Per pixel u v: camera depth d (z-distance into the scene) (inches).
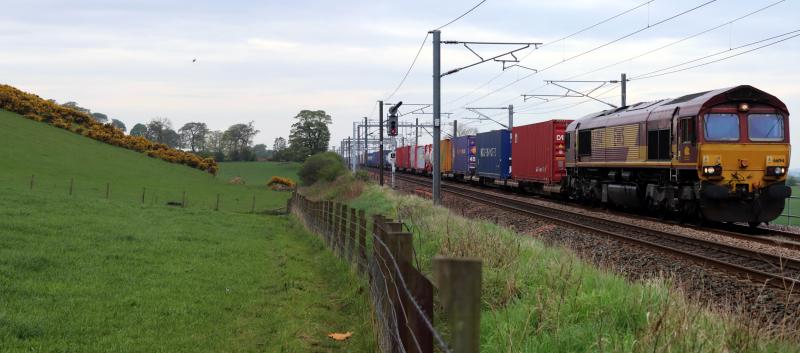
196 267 556.1
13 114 2797.7
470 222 665.0
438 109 1093.8
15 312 358.0
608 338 245.1
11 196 1036.5
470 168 2047.2
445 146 2420.0
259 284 497.0
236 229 948.0
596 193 1153.4
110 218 892.0
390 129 1549.0
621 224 799.1
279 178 2972.4
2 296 394.3
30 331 321.7
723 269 486.0
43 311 365.7
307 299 442.9
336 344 330.0
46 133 2625.5
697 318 257.4
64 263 522.3
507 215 982.4
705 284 436.8
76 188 1739.7
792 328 274.2
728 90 805.9
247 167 4963.1
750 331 250.4
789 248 598.9
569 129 1268.5
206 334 346.0
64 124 2883.9
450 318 105.6
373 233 374.9
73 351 300.5
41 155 2196.1
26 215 820.0
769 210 810.2
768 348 246.8
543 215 922.7
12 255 520.4
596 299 295.7
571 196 1299.2
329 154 2945.4
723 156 805.2
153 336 337.1
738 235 701.9
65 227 737.6
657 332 234.8
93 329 340.2
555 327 270.4
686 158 835.4
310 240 848.9
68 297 409.1
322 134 5068.9
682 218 884.0
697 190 818.2
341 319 386.9
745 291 407.5
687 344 224.4
